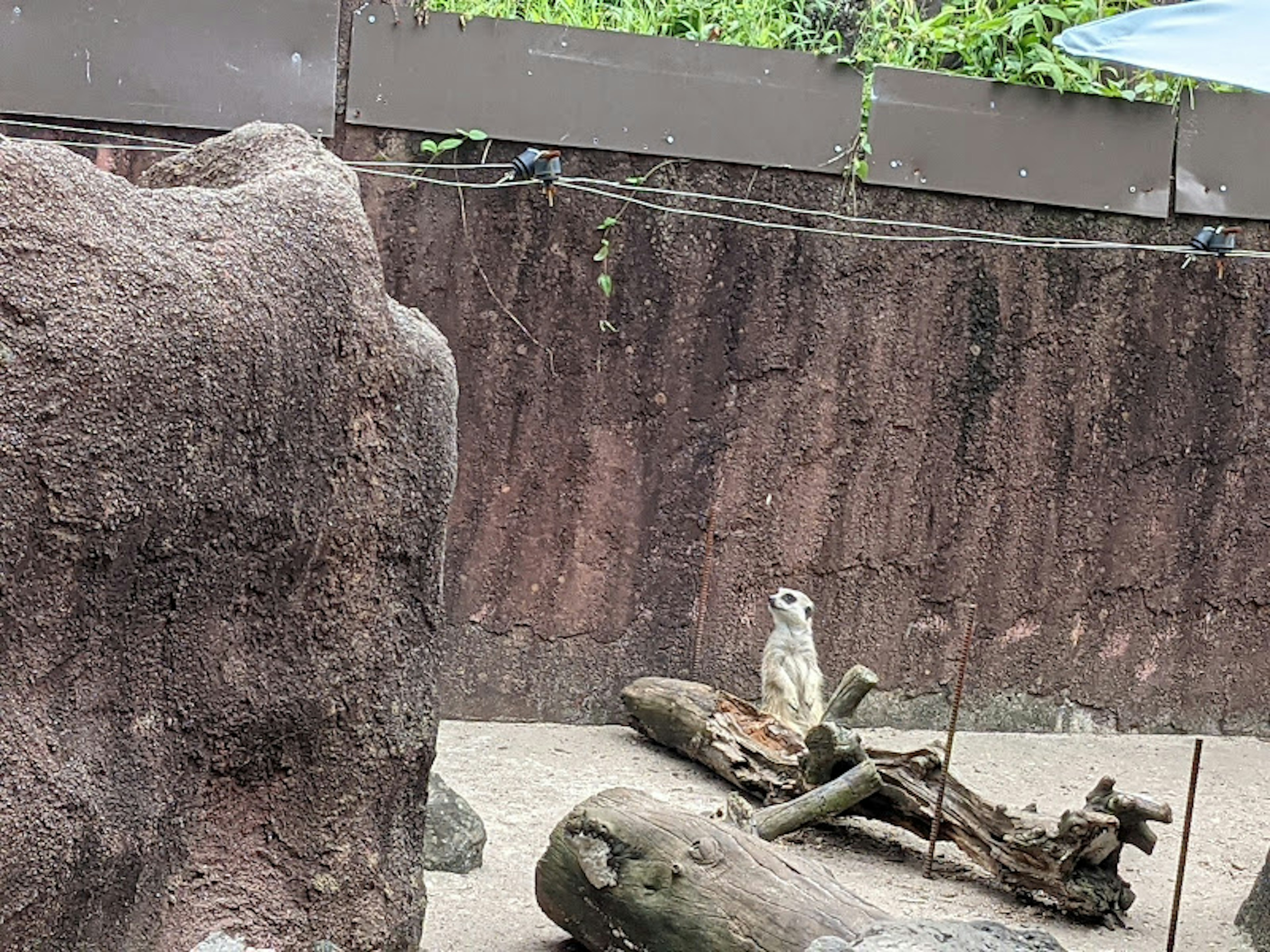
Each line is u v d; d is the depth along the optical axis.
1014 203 6.61
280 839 2.92
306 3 5.73
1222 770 6.43
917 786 4.85
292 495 2.75
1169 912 4.62
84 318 2.25
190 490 2.47
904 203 6.50
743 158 6.28
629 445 6.37
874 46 6.71
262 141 3.11
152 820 2.57
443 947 3.68
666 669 6.48
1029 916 4.45
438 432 3.17
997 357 6.68
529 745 5.95
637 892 3.48
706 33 6.55
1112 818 4.36
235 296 2.54
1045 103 6.55
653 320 6.33
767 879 3.43
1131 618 6.95
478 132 5.99
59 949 2.38
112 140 5.61
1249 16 4.69
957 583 6.76
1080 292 6.73
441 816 4.35
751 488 6.51
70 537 2.28
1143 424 6.86
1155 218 6.71
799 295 6.45
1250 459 6.99
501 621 6.30
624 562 6.41
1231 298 6.88
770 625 6.57
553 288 6.22
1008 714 6.86
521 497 6.28
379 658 3.05
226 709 2.72
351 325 2.86
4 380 2.16
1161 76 6.73
